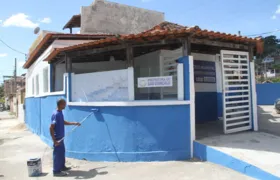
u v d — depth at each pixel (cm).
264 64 5031
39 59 1466
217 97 1193
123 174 640
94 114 797
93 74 847
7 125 2269
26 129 1870
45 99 1262
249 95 877
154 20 1722
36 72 1572
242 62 877
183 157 720
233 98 862
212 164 648
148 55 1066
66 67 908
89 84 855
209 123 1084
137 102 731
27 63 1777
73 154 852
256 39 833
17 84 3988
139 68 1126
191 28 675
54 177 667
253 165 547
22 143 1258
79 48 837
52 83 1151
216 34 724
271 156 595
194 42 741
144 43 753
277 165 543
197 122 1106
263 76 4353
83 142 825
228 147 666
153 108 728
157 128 725
